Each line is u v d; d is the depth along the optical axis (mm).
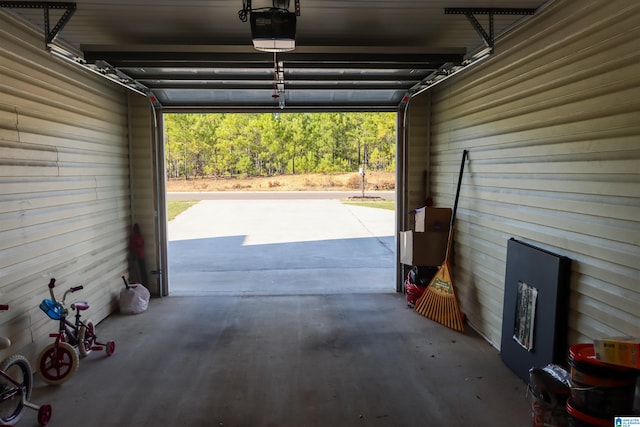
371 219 13141
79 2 2982
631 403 2146
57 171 3713
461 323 4340
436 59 3637
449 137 4879
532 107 3191
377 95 5406
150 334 4266
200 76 4367
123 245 5250
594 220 2553
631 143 2258
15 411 2666
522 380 3262
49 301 3289
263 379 3322
